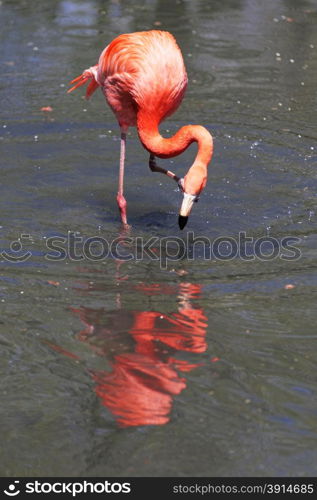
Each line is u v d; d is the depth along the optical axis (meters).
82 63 23.67
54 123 20.22
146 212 16.06
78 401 9.86
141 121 14.99
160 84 14.70
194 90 22.38
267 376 10.36
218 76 23.34
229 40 26.06
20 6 28.92
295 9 29.38
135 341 11.13
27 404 9.82
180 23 27.47
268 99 21.88
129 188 17.22
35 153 18.56
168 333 11.34
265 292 12.66
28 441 9.19
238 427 9.38
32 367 10.56
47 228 15.08
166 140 14.73
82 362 10.66
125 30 26.47
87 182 17.36
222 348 10.98
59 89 22.19
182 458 8.91
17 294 12.46
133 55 14.80
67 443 9.16
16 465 8.87
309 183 17.30
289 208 16.16
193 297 12.46
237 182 17.36
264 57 24.81
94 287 12.76
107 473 8.73
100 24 27.09
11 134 19.48
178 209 16.27
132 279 13.09
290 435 9.25
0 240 14.44
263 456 8.92
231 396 9.95
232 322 11.67
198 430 9.34
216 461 8.87
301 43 26.06
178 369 10.48
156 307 12.10
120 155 17.34
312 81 23.12
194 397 9.91
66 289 12.66
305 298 12.45
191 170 13.67
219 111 21.08
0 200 16.16
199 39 26.02
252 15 28.66
